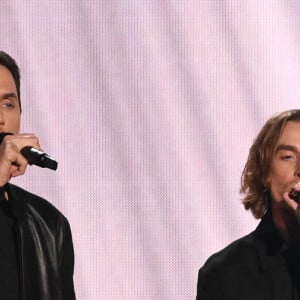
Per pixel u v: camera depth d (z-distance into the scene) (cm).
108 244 1047
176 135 1057
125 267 1047
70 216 1048
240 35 1062
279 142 758
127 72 1056
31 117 1052
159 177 1053
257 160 790
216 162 1057
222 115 1060
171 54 1058
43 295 662
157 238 1050
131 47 1057
